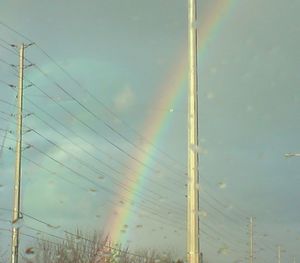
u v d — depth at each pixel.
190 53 16.78
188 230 15.68
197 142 16.28
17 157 33.59
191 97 16.56
